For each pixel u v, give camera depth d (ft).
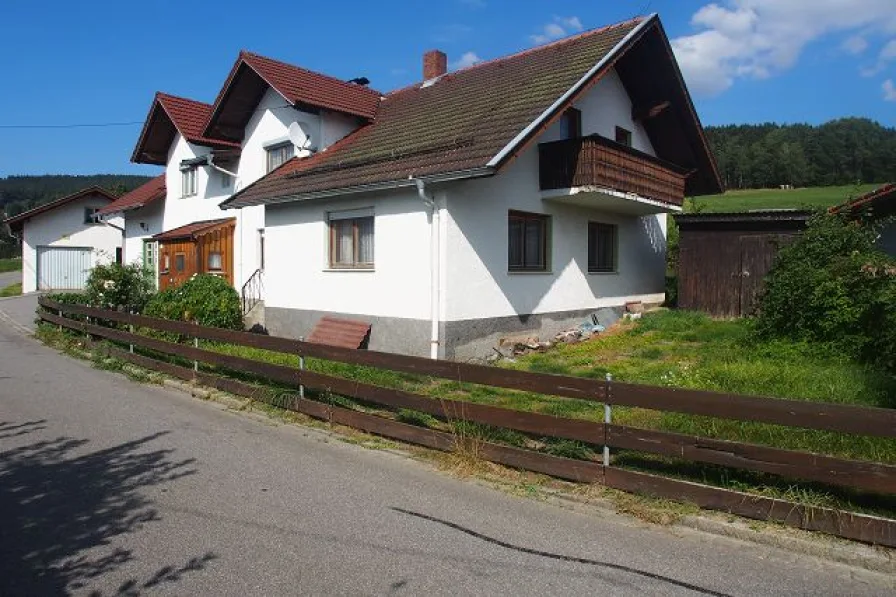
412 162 35.94
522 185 38.91
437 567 12.48
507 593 11.50
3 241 225.56
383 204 37.37
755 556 13.01
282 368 25.29
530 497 16.25
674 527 14.35
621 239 50.19
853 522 13.05
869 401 21.20
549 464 17.19
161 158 73.51
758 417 14.24
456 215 34.42
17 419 24.18
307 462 19.15
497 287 37.09
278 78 50.19
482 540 13.74
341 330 39.55
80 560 12.70
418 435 20.18
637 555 13.07
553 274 41.93
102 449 20.35
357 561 12.71
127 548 13.24
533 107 35.78
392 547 13.37
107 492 16.49
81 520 14.70
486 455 18.49
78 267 104.78
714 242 47.75
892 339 26.11
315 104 47.96
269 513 15.16
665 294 57.72
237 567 12.42
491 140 33.27
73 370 35.27
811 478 13.65
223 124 57.21
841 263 30.53
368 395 21.76
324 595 11.38
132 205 72.79
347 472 18.25
